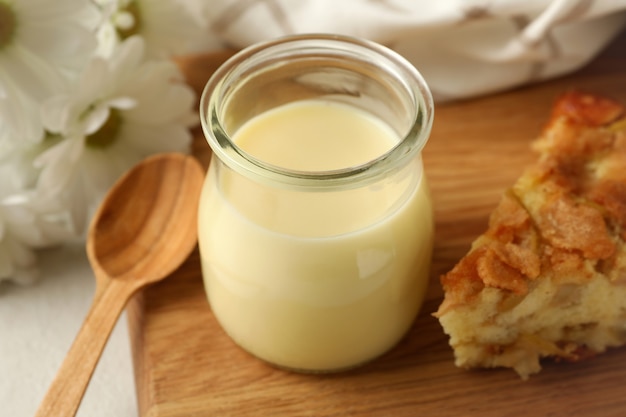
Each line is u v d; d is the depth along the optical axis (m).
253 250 0.39
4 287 0.47
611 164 0.44
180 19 0.49
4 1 0.44
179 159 0.47
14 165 0.46
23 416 0.43
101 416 0.43
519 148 0.49
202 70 0.52
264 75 0.41
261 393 0.42
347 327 0.40
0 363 0.45
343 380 0.42
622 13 0.51
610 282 0.41
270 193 0.38
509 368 0.42
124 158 0.48
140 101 0.47
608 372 0.42
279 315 0.40
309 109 0.42
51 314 0.46
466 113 0.51
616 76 0.52
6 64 0.45
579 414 0.41
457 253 0.46
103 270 0.44
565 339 0.43
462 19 0.49
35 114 0.45
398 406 0.41
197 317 0.44
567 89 0.52
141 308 0.44
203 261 0.42
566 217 0.42
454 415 0.41
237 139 0.41
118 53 0.45
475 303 0.41
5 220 0.46
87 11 0.45
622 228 0.42
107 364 0.45
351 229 0.39
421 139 0.38
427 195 0.41
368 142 0.41
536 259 0.41
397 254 0.40
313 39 0.41
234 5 0.51
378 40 0.50
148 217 0.46
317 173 0.37
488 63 0.51
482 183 0.48
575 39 0.51
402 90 0.40
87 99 0.45
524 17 0.50
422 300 0.43
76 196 0.47
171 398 0.42
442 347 0.43
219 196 0.40
